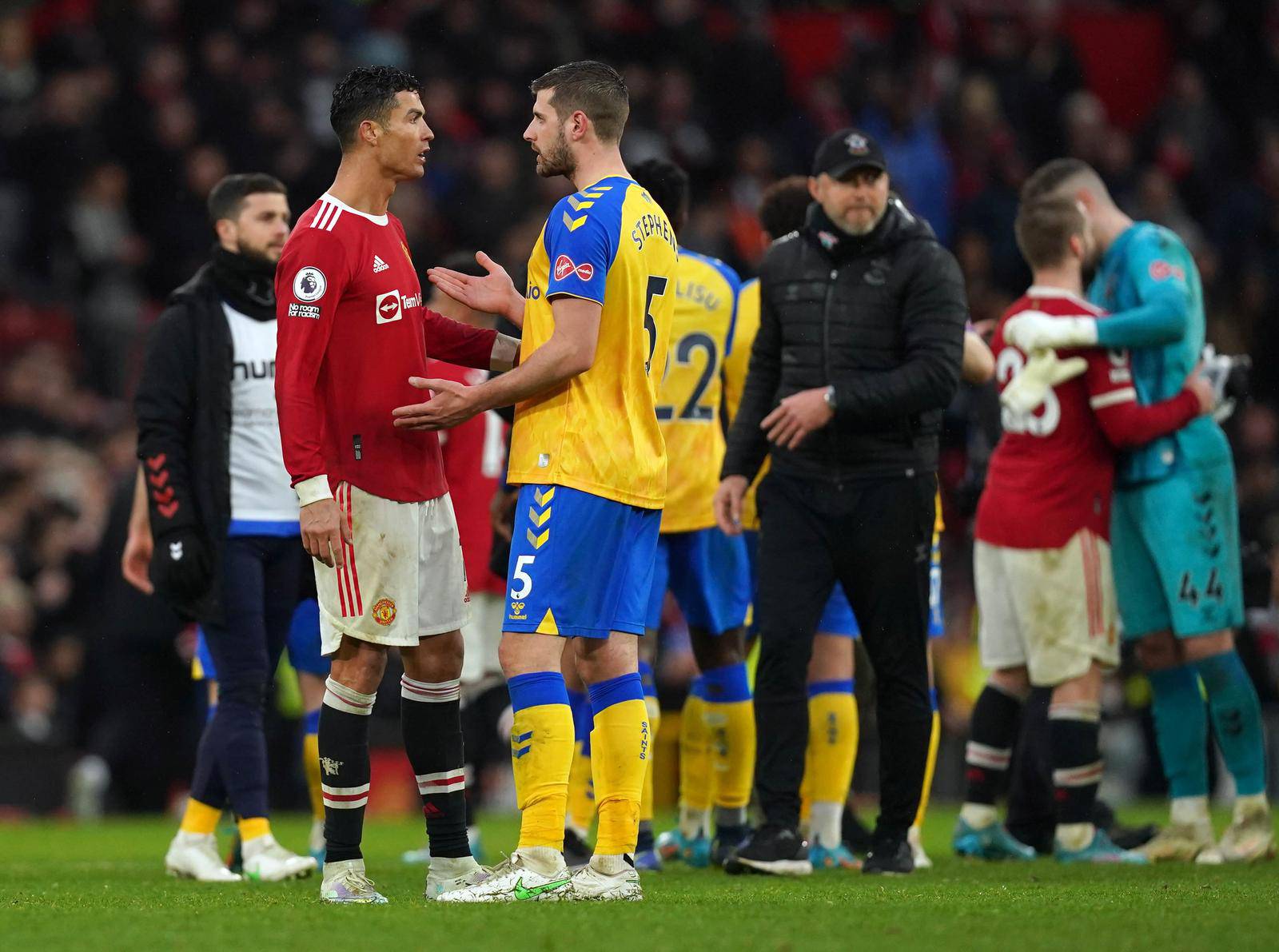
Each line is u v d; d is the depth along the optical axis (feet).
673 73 201.26
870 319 64.13
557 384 50.14
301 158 179.52
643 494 51.52
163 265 177.88
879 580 63.46
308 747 72.18
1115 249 74.90
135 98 180.75
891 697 64.34
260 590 67.72
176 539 66.28
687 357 69.92
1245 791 73.00
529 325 52.42
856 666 78.13
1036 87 214.48
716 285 70.95
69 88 178.19
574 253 50.16
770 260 66.64
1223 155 219.20
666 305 53.62
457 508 78.38
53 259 172.14
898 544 63.31
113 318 168.66
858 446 63.21
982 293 187.62
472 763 81.30
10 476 145.48
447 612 53.21
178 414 67.56
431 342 56.90
